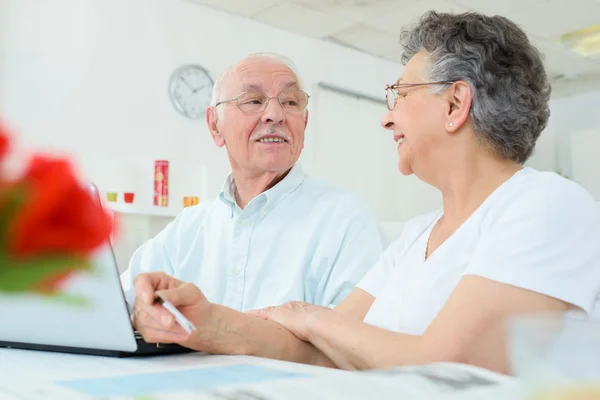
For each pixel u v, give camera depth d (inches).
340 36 190.2
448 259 39.8
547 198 35.4
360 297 50.1
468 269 34.6
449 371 20.9
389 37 191.0
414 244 46.3
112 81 143.3
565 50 203.8
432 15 43.8
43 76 131.8
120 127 143.5
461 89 39.9
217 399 17.1
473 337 32.5
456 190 41.7
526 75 39.8
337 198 67.8
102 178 139.0
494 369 32.5
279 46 181.0
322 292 64.2
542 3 165.6
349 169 195.9
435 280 39.9
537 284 32.5
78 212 10.5
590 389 12.5
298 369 25.3
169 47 154.9
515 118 39.2
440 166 42.0
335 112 193.8
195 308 34.9
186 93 156.3
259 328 37.9
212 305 36.5
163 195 142.8
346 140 195.9
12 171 10.1
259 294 65.2
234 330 36.5
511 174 40.4
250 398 17.2
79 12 138.8
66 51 135.9
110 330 27.0
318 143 188.2
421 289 40.4
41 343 28.3
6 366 27.0
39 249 10.5
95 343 27.9
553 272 32.8
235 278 66.3
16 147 10.2
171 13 156.2
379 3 165.0
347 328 36.9
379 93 208.7
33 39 131.0
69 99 135.5
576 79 237.5
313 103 188.7
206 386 20.7
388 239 72.0
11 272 10.6
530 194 36.4
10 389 20.5
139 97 147.7
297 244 65.6
